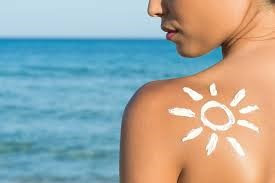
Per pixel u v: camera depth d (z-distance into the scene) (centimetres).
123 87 3566
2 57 5944
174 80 116
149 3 119
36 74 4244
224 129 111
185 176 110
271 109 115
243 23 118
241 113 113
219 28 115
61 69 4616
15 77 4066
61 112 2664
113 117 2572
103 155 1941
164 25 119
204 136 111
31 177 1719
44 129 2316
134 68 4656
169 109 112
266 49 118
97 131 2283
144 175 110
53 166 1819
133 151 111
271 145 113
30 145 2075
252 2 118
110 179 1678
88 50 7444
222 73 117
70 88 3453
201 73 117
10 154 1961
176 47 120
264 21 118
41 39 9319
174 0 116
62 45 9138
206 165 110
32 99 3036
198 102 113
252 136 112
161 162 110
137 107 113
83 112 2659
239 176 110
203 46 117
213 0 114
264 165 112
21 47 8338
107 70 4528
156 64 4981
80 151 1983
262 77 117
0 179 1708
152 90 114
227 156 110
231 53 120
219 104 113
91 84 3656
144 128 111
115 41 9206
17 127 2352
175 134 111
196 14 115
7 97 3108
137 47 8400
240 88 115
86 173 1738
